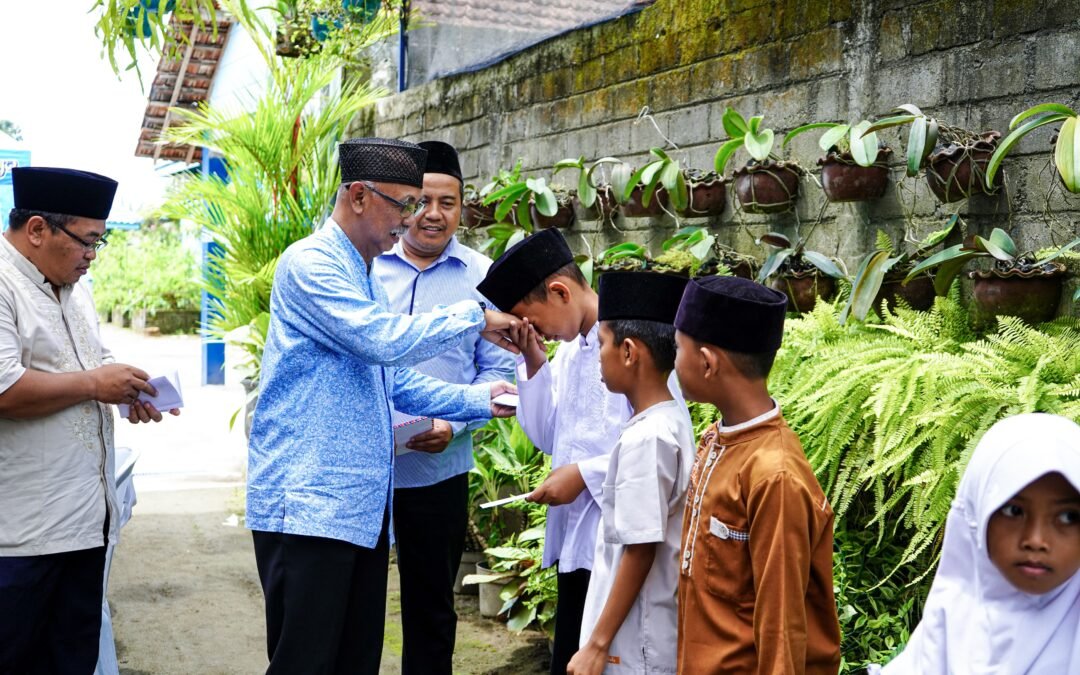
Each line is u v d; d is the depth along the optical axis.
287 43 7.04
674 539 2.32
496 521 4.60
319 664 2.75
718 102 4.36
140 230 23.14
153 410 3.05
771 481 1.96
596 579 2.49
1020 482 1.48
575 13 5.54
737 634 2.05
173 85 11.55
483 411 3.15
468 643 4.17
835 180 3.63
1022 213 3.22
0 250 2.84
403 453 3.31
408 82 6.95
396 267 3.58
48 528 2.80
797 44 3.99
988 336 3.06
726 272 3.91
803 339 3.44
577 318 2.73
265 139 6.88
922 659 1.71
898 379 2.94
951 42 3.43
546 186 4.90
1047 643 1.57
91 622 3.01
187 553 5.44
